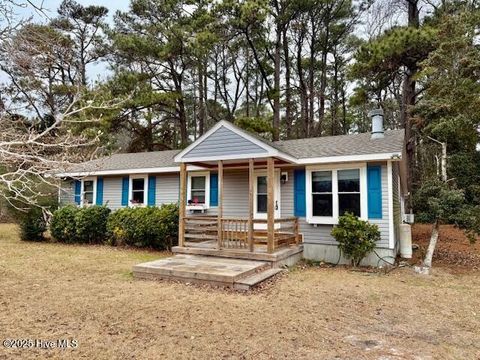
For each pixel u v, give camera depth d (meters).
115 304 5.15
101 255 9.87
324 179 9.70
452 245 12.56
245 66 25.05
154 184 12.88
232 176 11.27
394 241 9.22
